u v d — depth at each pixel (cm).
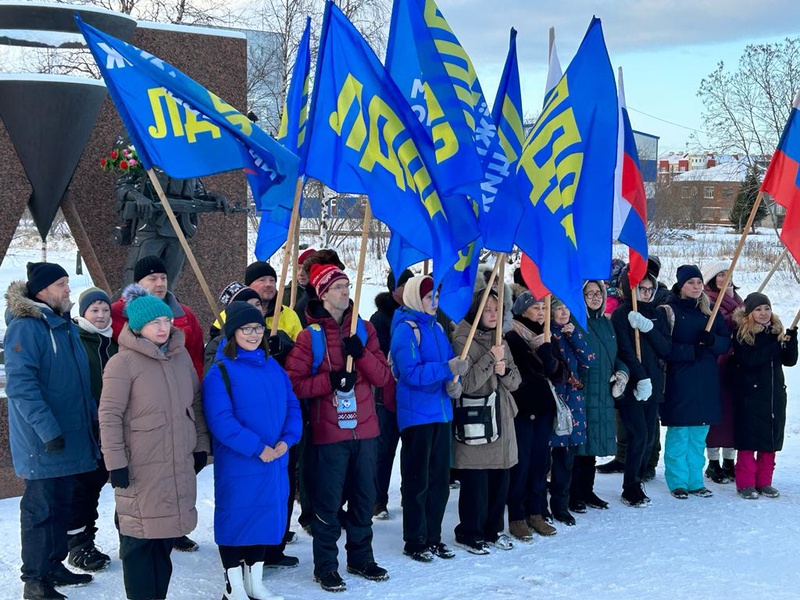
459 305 533
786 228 687
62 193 740
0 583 490
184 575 509
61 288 479
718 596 494
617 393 655
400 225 491
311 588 494
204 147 490
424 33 505
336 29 500
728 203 5069
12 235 721
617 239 670
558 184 554
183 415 439
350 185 495
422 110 516
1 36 738
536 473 605
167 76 490
